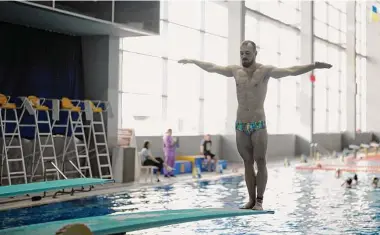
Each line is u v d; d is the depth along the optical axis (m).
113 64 13.23
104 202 9.62
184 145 17.86
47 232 5.34
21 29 11.88
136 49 16.11
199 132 19.25
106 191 11.02
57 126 12.39
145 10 12.83
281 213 8.80
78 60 13.25
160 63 17.09
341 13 32.19
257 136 6.20
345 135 32.31
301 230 7.35
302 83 25.72
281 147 24.66
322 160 22.25
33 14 10.67
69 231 4.05
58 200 9.63
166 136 14.79
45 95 12.43
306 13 25.20
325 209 9.27
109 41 13.09
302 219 8.24
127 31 12.59
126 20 12.16
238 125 6.34
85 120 13.15
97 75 13.18
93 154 12.95
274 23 23.72
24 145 11.70
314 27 27.84
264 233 7.12
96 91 13.19
